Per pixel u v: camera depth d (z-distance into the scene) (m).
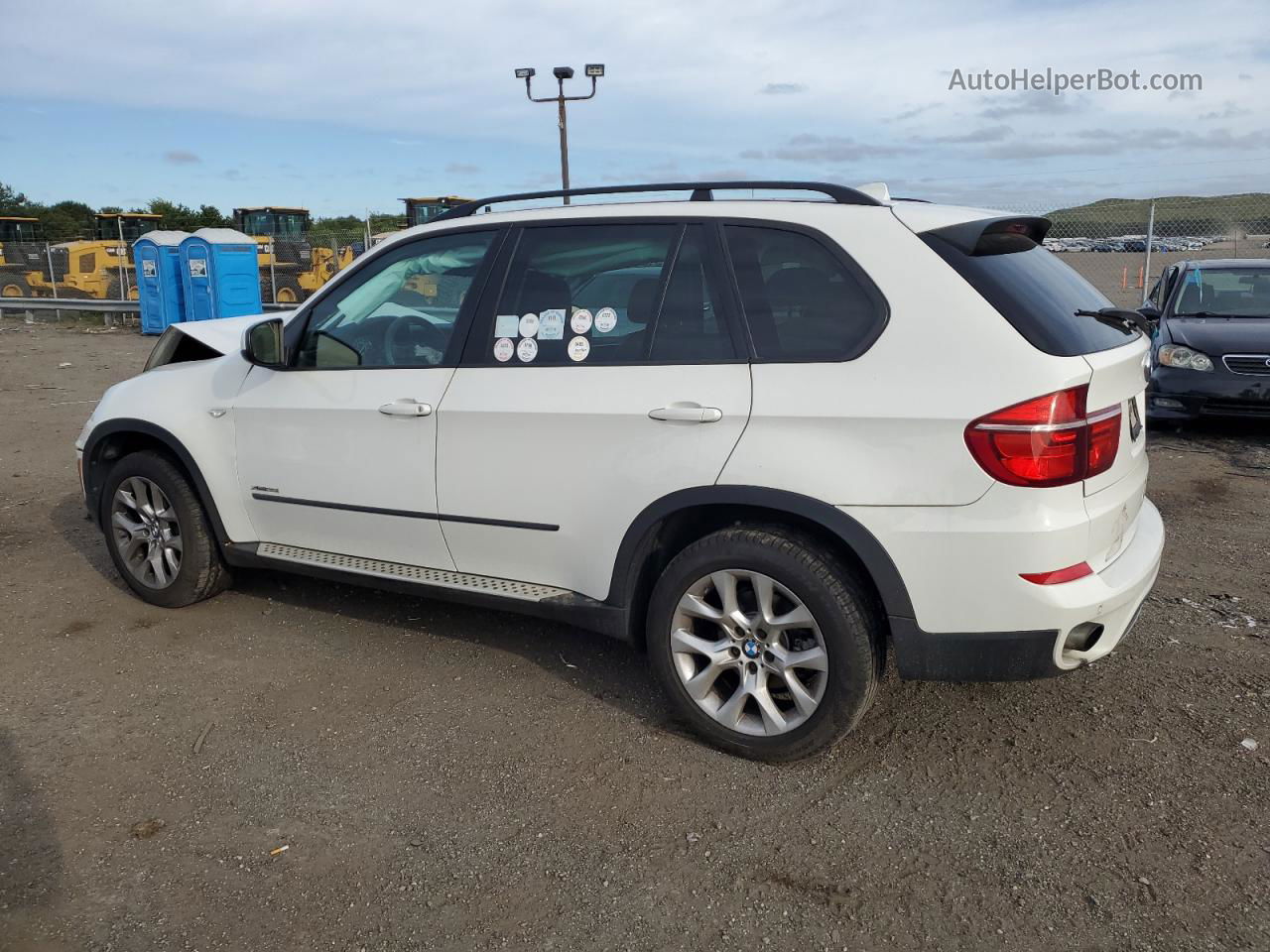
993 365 2.82
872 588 3.10
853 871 2.70
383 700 3.75
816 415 2.97
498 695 3.78
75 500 6.71
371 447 3.85
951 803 3.01
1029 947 2.40
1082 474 2.82
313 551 4.19
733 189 3.42
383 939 2.46
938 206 3.27
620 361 3.34
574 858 2.78
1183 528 5.71
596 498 3.37
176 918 2.54
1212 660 3.94
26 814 3.00
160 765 3.29
